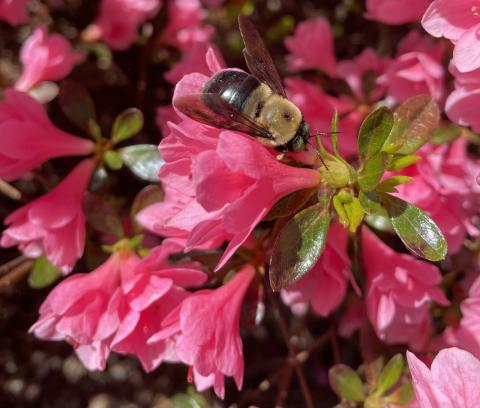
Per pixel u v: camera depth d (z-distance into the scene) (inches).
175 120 8.6
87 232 7.9
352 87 8.7
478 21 6.0
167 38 10.1
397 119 6.5
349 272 6.7
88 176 7.7
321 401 11.3
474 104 6.7
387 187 6.1
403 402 7.4
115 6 9.8
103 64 10.6
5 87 9.7
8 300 10.9
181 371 11.8
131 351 6.6
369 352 8.1
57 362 11.9
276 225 6.8
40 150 7.4
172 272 6.6
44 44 8.4
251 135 5.8
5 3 9.5
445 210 7.2
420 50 8.1
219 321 6.3
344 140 7.8
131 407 12.1
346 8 11.4
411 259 7.0
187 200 6.4
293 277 6.0
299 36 9.0
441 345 8.0
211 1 10.7
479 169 7.7
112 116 10.6
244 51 6.3
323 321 11.1
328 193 6.0
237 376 6.3
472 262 8.2
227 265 7.1
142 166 7.7
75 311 6.7
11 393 11.8
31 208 7.3
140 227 7.5
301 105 8.1
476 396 5.6
